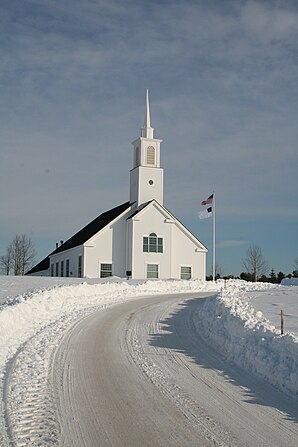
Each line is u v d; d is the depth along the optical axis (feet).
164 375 35.65
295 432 24.99
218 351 44.01
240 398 30.60
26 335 47.16
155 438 23.93
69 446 22.66
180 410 28.22
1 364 36.09
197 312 67.56
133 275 169.07
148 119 180.14
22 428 24.57
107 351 42.50
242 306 60.39
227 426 25.73
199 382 34.06
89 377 34.42
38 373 34.40
